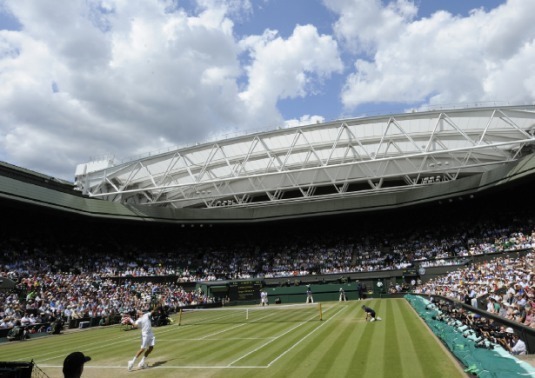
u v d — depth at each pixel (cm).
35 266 4759
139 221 5566
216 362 1498
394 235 6097
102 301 4266
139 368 1462
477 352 1185
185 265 6303
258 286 5459
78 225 5909
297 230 6694
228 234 6894
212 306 5200
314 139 5244
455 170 5219
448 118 4331
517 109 4284
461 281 3619
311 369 1284
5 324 2931
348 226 6462
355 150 5228
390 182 6084
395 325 2203
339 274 5291
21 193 4334
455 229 5650
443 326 1791
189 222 5822
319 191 6556
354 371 1223
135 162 5466
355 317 2745
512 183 4222
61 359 1827
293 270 5862
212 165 5653
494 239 4894
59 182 5706
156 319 3200
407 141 5050
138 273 5741
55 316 3456
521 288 2489
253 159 5559
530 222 4831
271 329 2425
